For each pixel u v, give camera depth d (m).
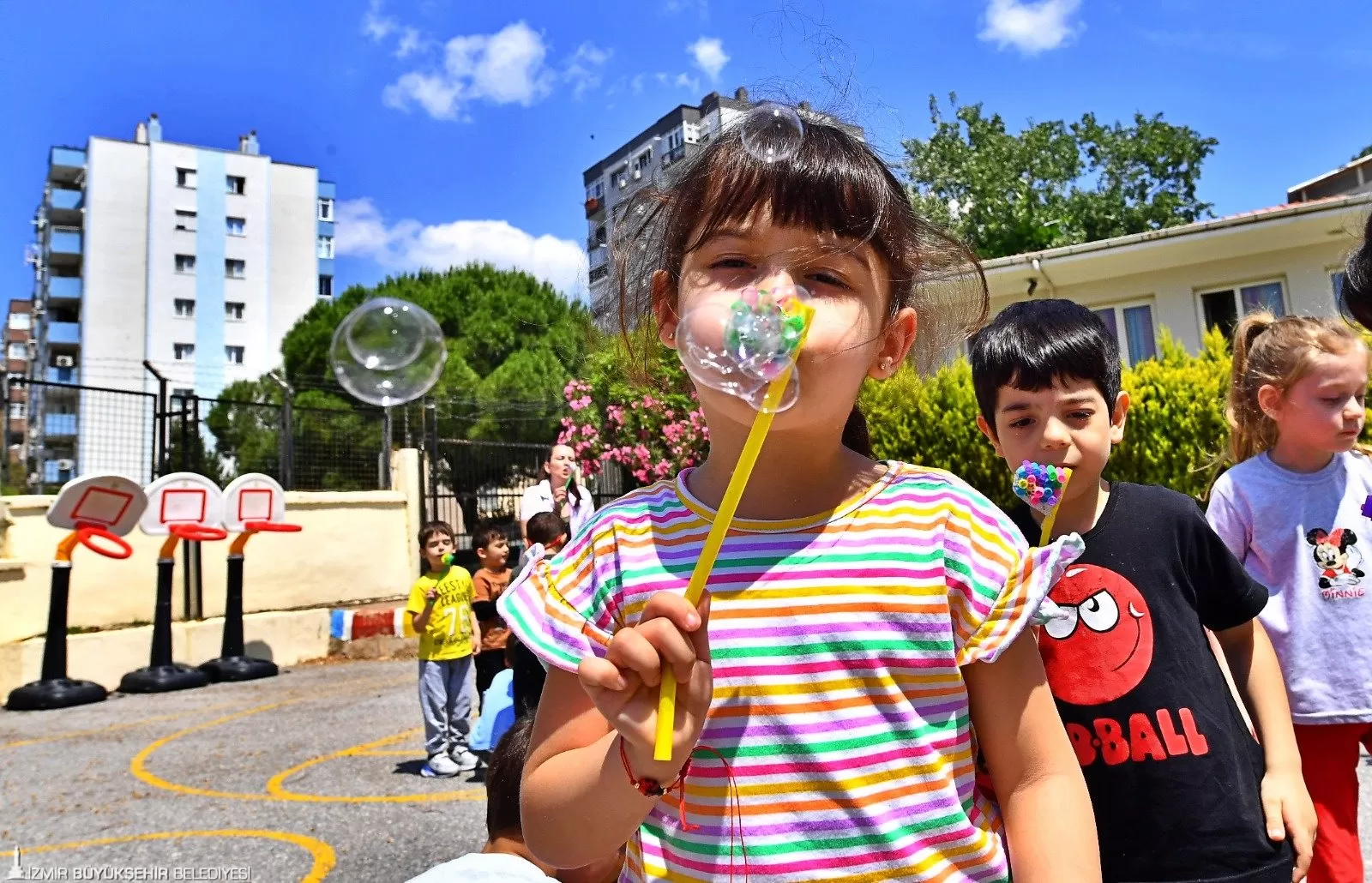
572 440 10.61
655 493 1.16
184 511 7.24
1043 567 0.96
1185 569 1.66
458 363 19.66
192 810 4.01
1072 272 11.16
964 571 0.99
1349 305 2.10
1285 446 2.26
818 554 1.00
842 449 1.15
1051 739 1.00
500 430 16.95
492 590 5.34
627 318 1.41
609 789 0.89
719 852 0.93
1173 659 1.56
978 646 0.95
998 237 21.83
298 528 7.71
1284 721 1.69
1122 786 1.52
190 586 8.20
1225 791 1.49
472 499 10.60
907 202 1.23
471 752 4.64
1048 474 1.49
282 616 8.34
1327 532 2.14
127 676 7.02
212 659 7.75
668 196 1.22
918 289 1.30
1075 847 0.94
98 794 4.30
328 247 52.56
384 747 5.16
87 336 44.25
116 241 45.22
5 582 7.10
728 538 1.02
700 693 0.80
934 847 0.91
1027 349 1.66
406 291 23.64
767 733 0.94
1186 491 6.95
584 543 1.13
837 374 0.96
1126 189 24.20
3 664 6.71
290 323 48.91
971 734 1.00
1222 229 9.94
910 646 0.95
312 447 9.73
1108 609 1.60
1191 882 1.45
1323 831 2.02
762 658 0.95
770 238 1.00
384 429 10.20
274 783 4.44
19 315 62.78
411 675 7.64
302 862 3.34
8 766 4.86
